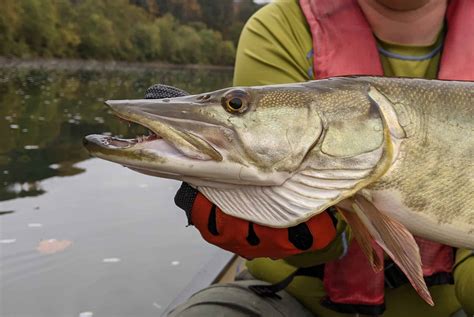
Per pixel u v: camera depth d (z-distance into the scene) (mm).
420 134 400
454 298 535
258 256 412
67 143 2230
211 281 744
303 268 512
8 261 1024
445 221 406
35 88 4430
